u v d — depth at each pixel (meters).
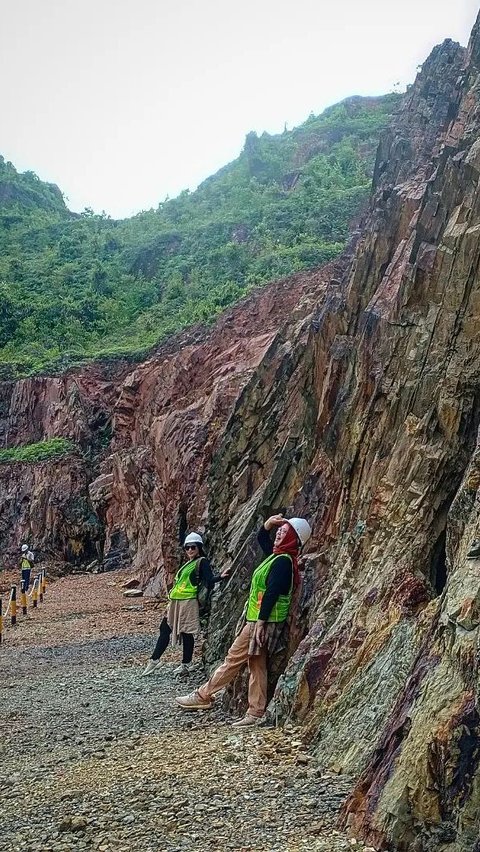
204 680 9.48
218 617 9.67
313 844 4.28
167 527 19.20
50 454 34.38
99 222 70.06
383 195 10.81
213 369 25.34
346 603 6.74
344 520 7.73
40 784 5.91
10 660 12.13
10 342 47.03
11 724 8.10
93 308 49.84
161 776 5.72
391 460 7.09
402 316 7.57
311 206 48.84
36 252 65.88
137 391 31.33
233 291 38.59
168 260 54.16
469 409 6.62
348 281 10.50
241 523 11.11
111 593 21.67
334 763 5.45
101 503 31.28
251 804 4.98
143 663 11.07
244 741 6.36
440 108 14.37
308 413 9.90
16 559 32.06
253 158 67.88
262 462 11.88
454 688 4.24
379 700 5.53
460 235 7.13
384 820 4.15
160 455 22.92
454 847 3.81
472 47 11.61
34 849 4.66
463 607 4.39
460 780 3.92
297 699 6.51
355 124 69.00
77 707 8.67
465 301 6.97
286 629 7.65
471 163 7.58
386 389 7.54
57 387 38.06
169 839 4.59
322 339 9.85
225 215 57.53
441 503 6.54
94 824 4.95
